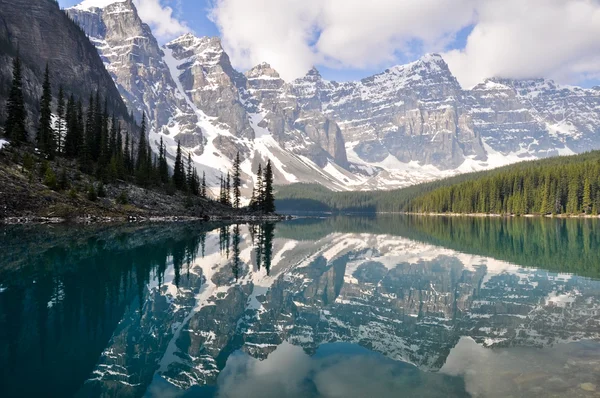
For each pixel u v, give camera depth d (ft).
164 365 46.44
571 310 71.05
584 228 304.09
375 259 142.92
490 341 54.60
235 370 44.91
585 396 36.86
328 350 51.42
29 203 229.86
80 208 255.91
